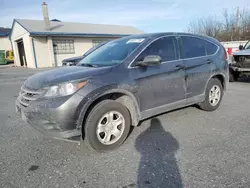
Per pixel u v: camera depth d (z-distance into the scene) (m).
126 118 3.15
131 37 3.93
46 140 3.37
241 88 7.23
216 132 3.53
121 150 3.02
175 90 3.77
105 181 2.32
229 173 2.38
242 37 25.52
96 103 2.88
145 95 3.33
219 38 26.89
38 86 2.79
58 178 2.39
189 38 4.17
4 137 3.51
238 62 7.88
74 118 2.64
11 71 16.16
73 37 20.50
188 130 3.65
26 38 19.42
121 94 3.18
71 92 2.64
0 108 5.34
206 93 4.43
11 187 2.24
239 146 3.01
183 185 2.21
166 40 3.77
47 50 19.38
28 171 2.53
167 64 3.62
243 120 4.06
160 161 2.69
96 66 3.29
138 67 3.26
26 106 2.82
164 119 4.20
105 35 21.84
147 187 2.20
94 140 2.85
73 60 8.02
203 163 2.60
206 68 4.29
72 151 3.01
